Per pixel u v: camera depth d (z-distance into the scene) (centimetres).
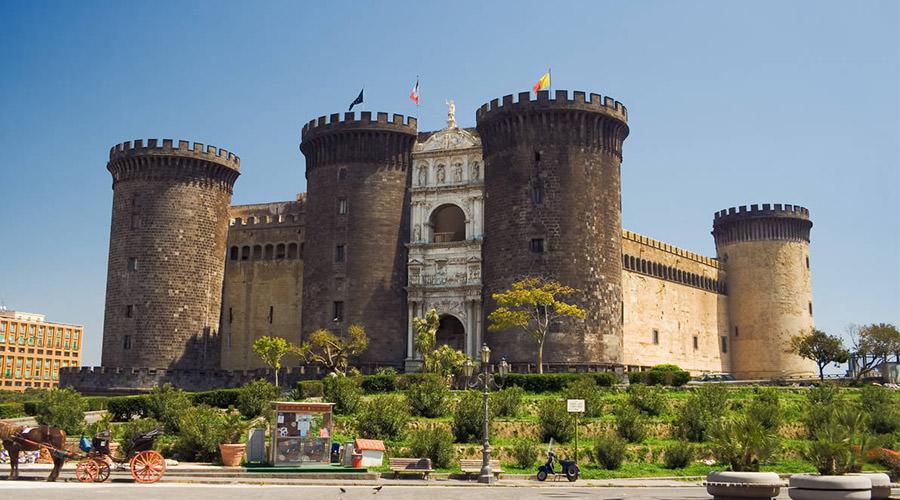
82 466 3272
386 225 8506
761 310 11194
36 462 3975
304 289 8606
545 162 7938
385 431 4569
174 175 8950
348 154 8600
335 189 8588
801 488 2500
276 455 3722
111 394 8181
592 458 4325
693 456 4356
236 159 9488
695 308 10706
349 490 3216
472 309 8244
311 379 7781
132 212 8888
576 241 7794
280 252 9438
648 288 9725
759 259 11306
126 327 8662
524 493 3231
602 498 3038
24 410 6631
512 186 7988
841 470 2748
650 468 4172
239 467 3712
